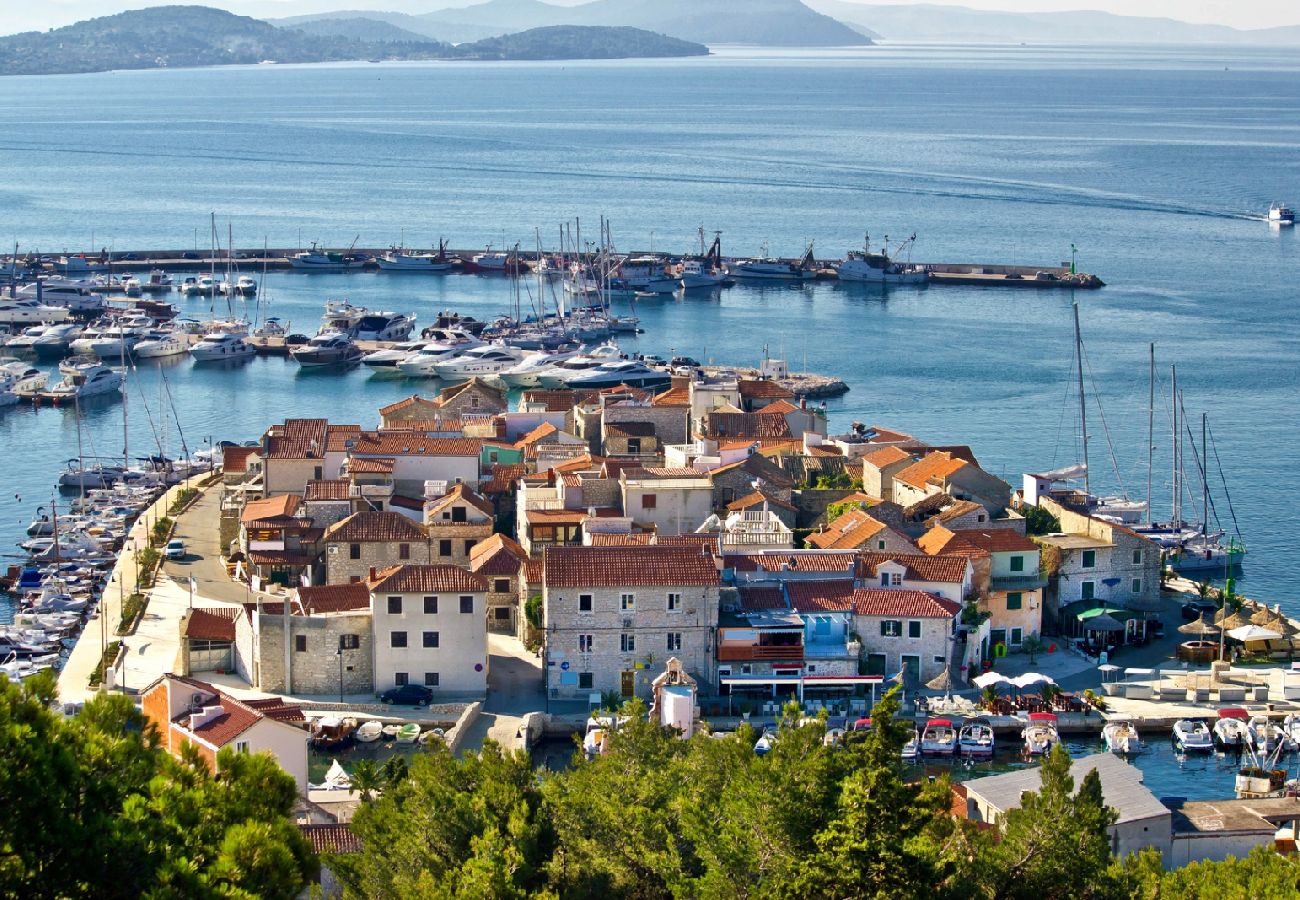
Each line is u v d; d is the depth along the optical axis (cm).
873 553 16862
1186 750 14550
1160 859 10362
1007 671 16425
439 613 15550
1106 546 17762
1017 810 9469
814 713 15062
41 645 17125
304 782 12162
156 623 17188
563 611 15538
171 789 6531
